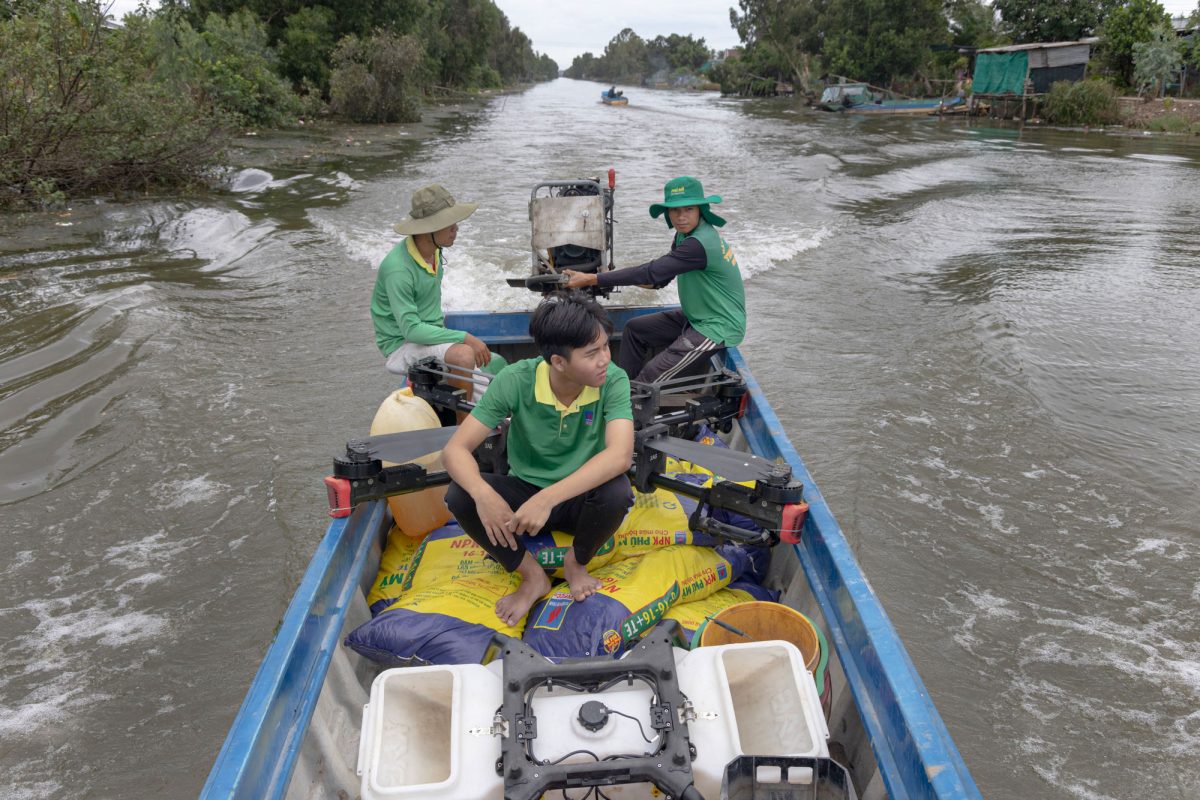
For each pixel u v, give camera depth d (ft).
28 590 15.19
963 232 44.19
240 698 12.87
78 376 23.70
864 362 25.38
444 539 10.98
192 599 14.99
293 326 28.12
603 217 19.48
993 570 15.84
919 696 7.16
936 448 20.18
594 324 8.41
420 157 71.36
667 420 12.51
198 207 47.52
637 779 6.18
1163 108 123.34
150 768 11.65
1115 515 17.54
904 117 138.72
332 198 50.85
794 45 211.61
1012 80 131.03
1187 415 21.81
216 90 86.53
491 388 9.16
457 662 8.75
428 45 165.99
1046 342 26.86
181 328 27.55
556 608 9.27
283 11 113.91
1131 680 13.28
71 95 48.60
